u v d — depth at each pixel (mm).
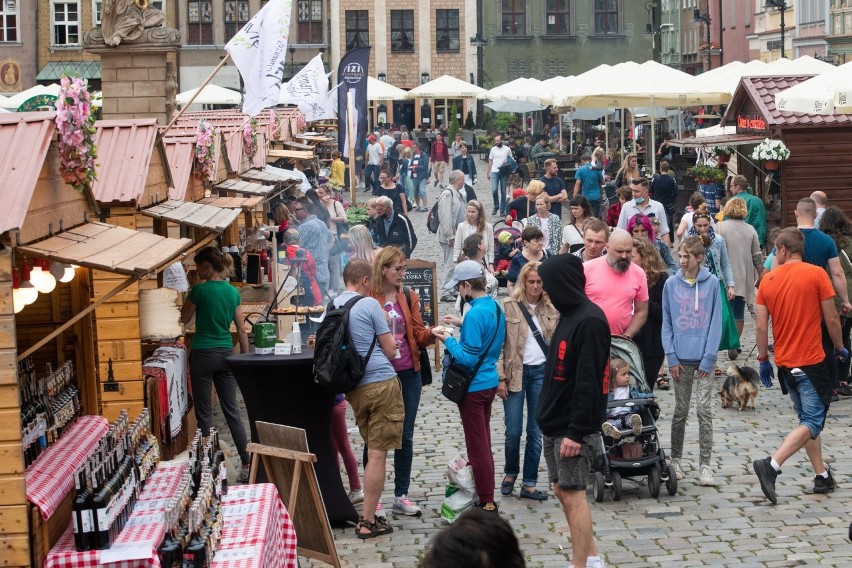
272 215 25172
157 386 11250
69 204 8383
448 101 78000
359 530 10062
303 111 33500
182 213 11828
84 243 7949
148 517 7539
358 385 9883
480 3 78188
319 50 77500
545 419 8633
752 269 16812
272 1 14680
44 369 10922
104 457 7469
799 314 10727
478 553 3945
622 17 79375
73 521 6984
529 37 78938
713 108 55188
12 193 7320
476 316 10328
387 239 20719
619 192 20312
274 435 9180
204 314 11852
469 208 19953
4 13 68500
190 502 7473
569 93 29031
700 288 11203
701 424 11305
